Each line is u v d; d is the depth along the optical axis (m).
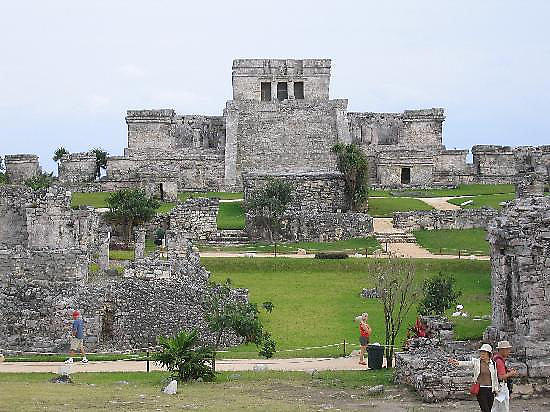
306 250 69.69
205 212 75.94
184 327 44.84
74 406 26.55
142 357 39.94
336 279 60.69
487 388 25.52
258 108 113.12
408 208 85.44
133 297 46.06
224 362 38.66
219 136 118.06
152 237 75.31
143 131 114.69
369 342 42.91
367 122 119.62
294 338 46.00
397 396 29.91
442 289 46.59
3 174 100.69
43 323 43.59
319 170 93.06
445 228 76.81
